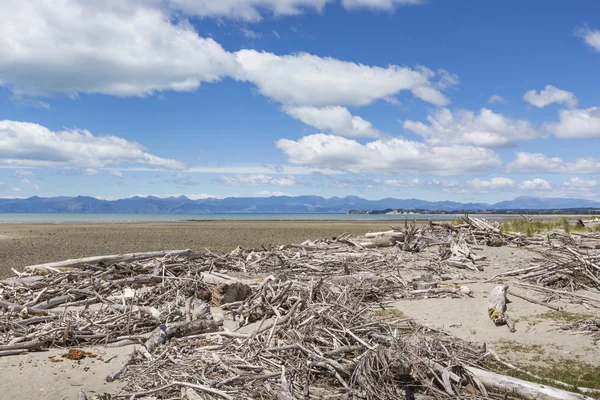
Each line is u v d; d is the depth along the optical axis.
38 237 37.44
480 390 7.17
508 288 13.15
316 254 19.94
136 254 17.52
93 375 7.76
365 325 9.22
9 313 10.95
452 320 10.87
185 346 8.85
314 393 7.11
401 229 23.73
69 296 12.54
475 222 23.27
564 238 20.33
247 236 39.22
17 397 6.91
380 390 6.87
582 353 8.77
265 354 8.16
